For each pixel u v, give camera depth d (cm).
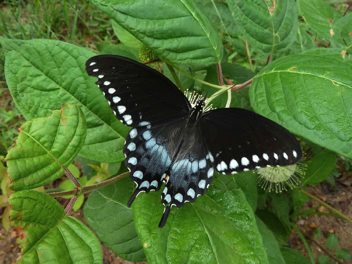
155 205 10
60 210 9
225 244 10
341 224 23
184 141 12
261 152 11
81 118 10
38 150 9
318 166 18
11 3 31
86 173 21
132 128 12
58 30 30
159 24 10
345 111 9
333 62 10
